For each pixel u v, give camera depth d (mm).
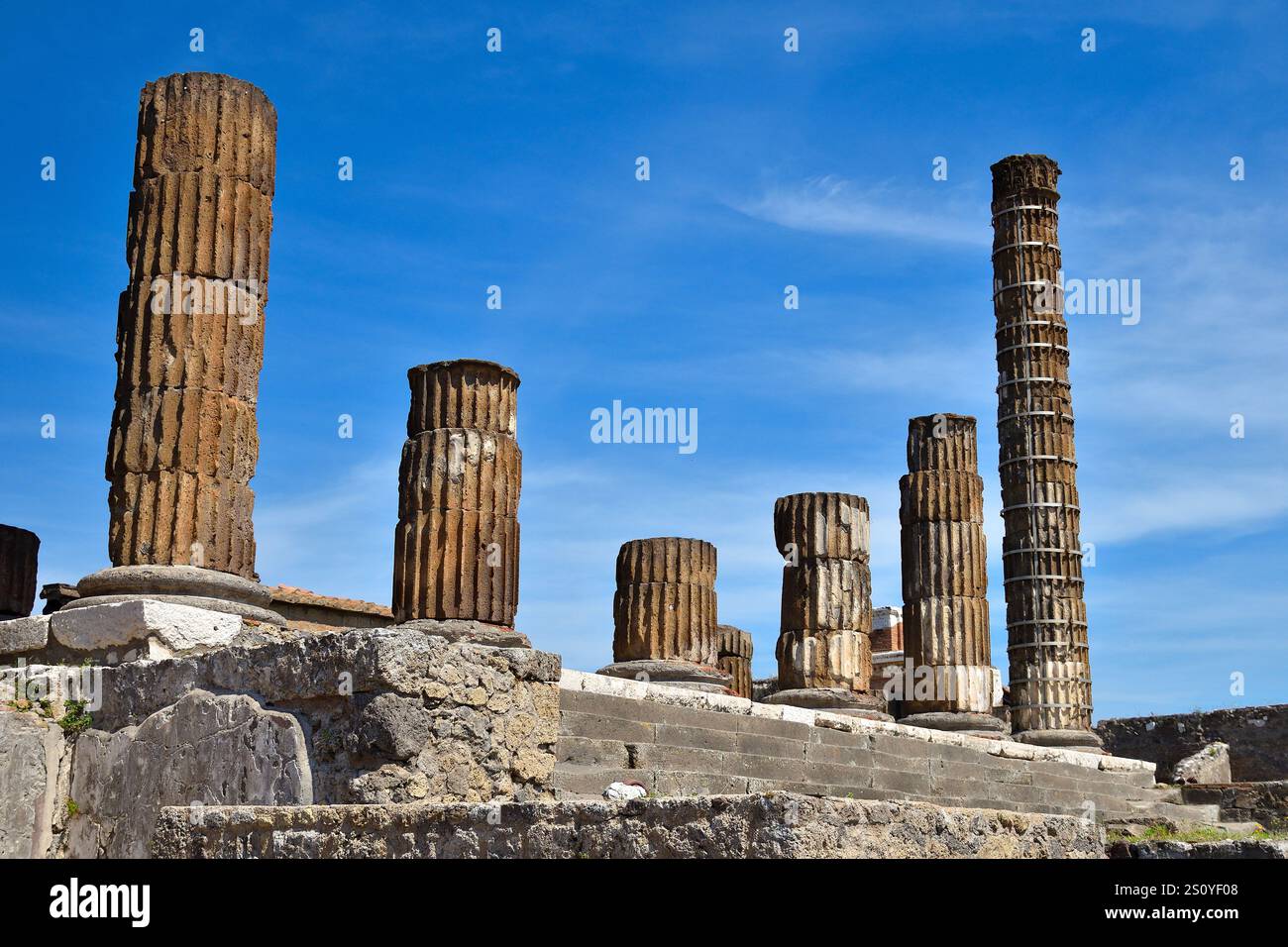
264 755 8664
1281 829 20234
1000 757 19609
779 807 5586
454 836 6637
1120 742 27078
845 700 20781
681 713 13391
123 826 9906
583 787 10828
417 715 8070
